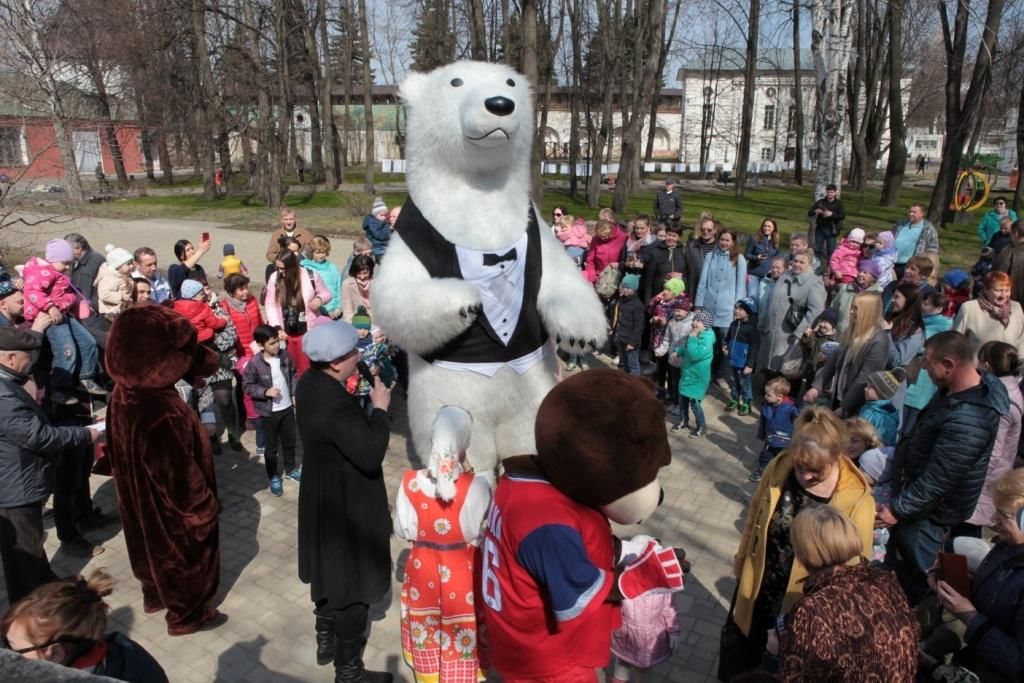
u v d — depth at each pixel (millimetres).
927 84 37250
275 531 5156
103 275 7125
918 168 48281
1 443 3773
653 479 1993
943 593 2781
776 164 48531
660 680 3607
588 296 4031
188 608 3955
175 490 3750
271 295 6926
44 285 5156
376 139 51781
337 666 3447
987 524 4250
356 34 33156
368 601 3414
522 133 4020
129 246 17688
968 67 24438
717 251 8258
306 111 39125
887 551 3932
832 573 2396
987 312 5875
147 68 26547
